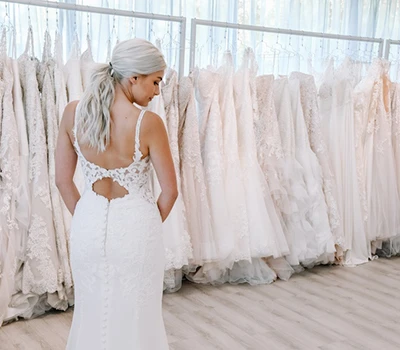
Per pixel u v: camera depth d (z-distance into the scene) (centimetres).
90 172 215
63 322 319
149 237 215
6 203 310
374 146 472
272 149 410
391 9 571
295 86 428
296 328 321
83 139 209
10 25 354
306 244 418
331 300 370
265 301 363
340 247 446
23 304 319
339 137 451
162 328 230
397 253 491
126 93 215
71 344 229
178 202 362
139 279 216
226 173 394
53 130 330
